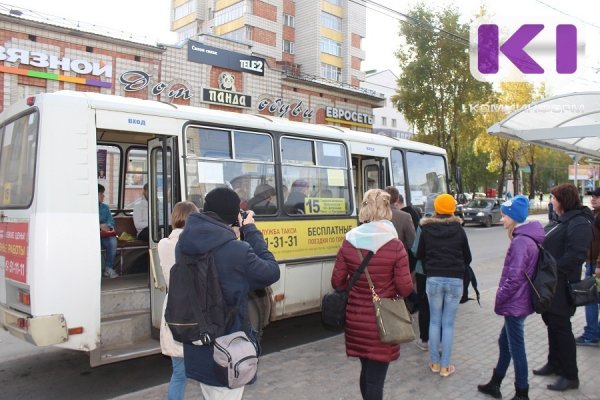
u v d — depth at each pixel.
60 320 4.55
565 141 12.03
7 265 5.02
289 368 5.47
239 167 6.10
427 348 6.12
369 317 3.70
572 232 4.78
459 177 9.96
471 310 8.20
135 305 5.48
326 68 41.44
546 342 6.29
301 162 6.89
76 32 15.34
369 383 3.75
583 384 4.91
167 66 17.64
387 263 3.71
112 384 5.38
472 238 21.48
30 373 5.70
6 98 14.27
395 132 50.19
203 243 2.88
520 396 4.42
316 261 6.90
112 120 5.05
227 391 2.94
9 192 5.26
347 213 7.49
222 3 40.31
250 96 20.28
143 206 7.32
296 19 41.56
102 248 6.51
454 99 25.19
